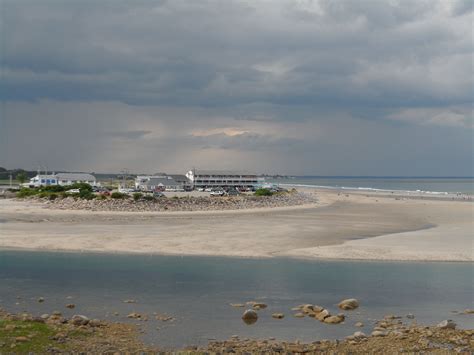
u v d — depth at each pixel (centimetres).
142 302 2522
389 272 3369
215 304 2489
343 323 2161
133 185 19000
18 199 11369
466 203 12000
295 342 1844
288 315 2291
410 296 2702
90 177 19300
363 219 7481
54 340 1711
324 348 1739
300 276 3222
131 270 3406
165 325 2088
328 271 3394
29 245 4469
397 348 1725
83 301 2531
